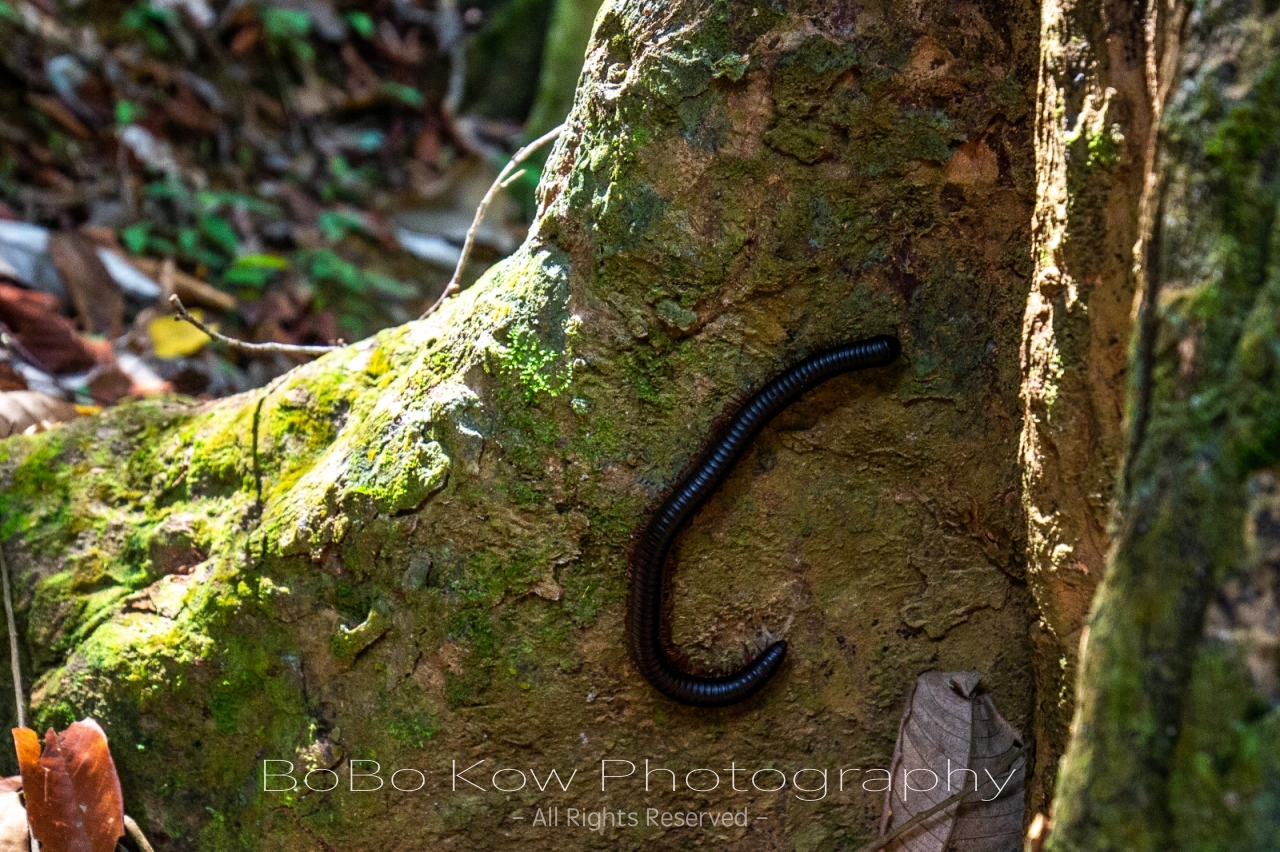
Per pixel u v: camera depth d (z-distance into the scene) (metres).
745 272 2.30
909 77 2.18
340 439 2.62
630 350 2.34
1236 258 1.47
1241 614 1.42
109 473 2.95
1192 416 1.49
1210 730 1.43
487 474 2.40
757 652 2.58
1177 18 1.57
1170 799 1.46
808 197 2.26
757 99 2.18
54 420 3.40
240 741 2.68
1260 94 1.46
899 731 2.62
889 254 2.33
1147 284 1.61
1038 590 2.30
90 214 5.54
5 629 2.89
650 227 2.26
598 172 2.28
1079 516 2.11
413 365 2.54
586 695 2.53
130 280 4.93
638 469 2.40
